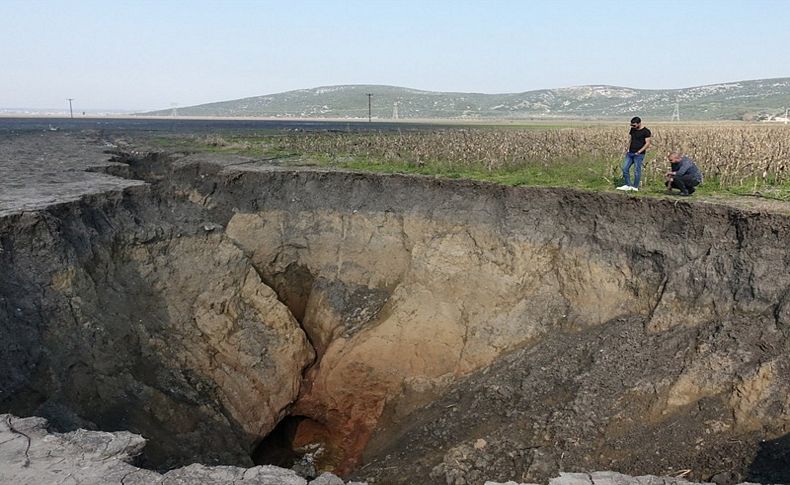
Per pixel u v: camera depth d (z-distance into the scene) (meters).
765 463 8.79
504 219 16.09
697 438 9.75
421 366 15.69
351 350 16.27
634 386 11.27
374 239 17.98
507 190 16.33
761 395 9.71
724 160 17.91
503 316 15.02
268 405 15.24
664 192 15.06
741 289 11.63
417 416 13.70
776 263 11.38
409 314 16.34
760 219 11.93
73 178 17.95
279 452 15.54
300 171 19.56
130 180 18.06
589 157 22.12
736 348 10.71
